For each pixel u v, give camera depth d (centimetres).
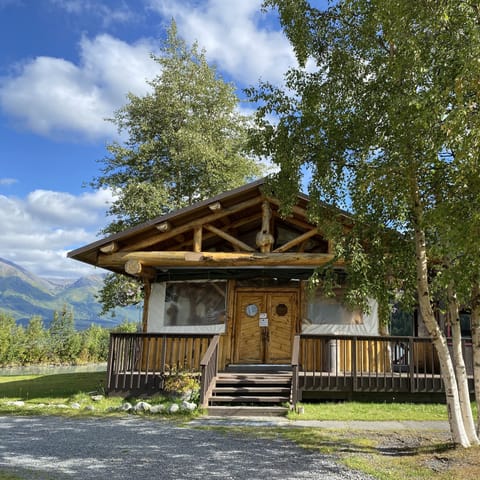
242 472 567
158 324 1362
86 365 4769
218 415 958
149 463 604
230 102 2456
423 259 680
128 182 2209
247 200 1239
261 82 768
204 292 1370
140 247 1265
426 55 575
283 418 925
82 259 1272
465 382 688
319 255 1173
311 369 1270
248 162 2345
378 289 718
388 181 632
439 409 1014
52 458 624
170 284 1388
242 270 1333
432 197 664
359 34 718
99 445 702
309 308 1312
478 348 686
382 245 720
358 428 832
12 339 4322
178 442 723
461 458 609
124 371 1134
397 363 1227
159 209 2091
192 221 1255
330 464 603
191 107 2448
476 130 488
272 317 1347
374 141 658
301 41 742
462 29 550
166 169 2336
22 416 945
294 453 659
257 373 1188
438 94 536
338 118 695
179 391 1066
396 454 658
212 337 1141
